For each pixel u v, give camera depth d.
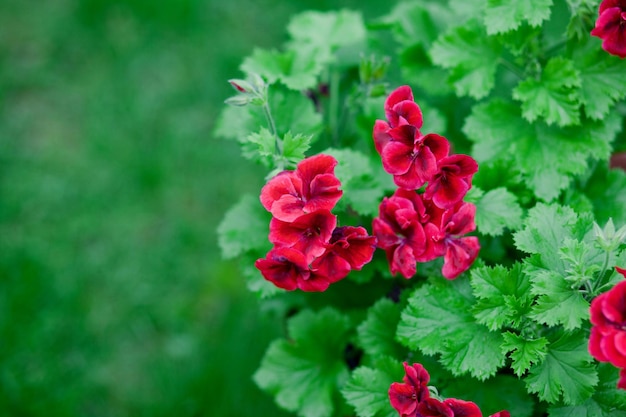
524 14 0.82
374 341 0.85
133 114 1.54
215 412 1.19
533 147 0.85
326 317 0.90
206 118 1.55
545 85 0.84
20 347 1.25
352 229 0.74
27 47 1.64
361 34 0.95
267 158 0.84
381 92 0.87
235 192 1.46
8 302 1.28
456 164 0.74
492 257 0.84
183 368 1.25
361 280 0.86
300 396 0.89
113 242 1.40
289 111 0.87
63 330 1.28
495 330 0.78
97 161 1.48
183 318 1.32
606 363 0.77
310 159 0.74
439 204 0.75
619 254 0.76
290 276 0.75
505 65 0.88
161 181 1.46
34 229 1.40
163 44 1.64
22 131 1.53
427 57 0.93
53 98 1.58
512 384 0.81
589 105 0.84
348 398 0.81
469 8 0.90
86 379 1.24
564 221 0.78
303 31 0.96
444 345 0.78
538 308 0.75
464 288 0.79
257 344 1.24
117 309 1.33
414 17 0.95
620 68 0.83
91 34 1.65
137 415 1.21
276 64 0.90
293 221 0.73
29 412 1.19
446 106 0.98
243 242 0.87
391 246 0.77
